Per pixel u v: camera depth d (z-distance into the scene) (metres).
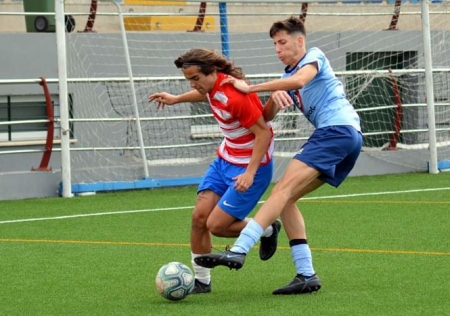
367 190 29.56
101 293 14.62
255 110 13.62
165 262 17.64
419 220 22.61
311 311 12.78
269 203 13.39
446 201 26.31
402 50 40.44
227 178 14.12
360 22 42.31
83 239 20.84
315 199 27.41
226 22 34.00
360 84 36.25
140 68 36.31
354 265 16.62
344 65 39.50
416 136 37.62
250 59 37.91
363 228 21.50
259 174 14.02
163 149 34.31
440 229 21.05
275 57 38.38
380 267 16.36
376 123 37.78
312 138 13.83
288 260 17.38
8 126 35.19
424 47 34.53
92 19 35.75
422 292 13.97
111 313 13.09
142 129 34.31
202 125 34.84
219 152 14.37
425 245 18.83
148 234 21.44
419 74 36.75
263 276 15.80
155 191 30.97
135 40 36.00
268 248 14.65
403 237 19.97
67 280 15.84
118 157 34.56
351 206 25.66
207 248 14.41
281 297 13.84
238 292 14.41
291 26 13.79
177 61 13.69
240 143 14.01
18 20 40.44
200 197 14.33
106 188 30.70
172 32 36.81
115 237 21.05
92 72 35.41
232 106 13.54
